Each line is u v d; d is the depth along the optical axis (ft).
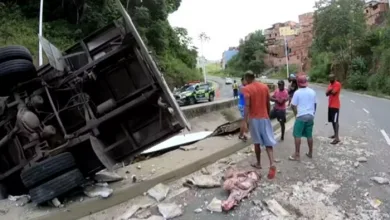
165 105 20.68
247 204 17.75
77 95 20.21
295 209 16.78
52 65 18.97
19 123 19.43
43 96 20.62
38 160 19.24
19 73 19.21
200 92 106.52
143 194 19.93
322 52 212.02
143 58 20.25
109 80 20.81
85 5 94.12
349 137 33.55
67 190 17.79
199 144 29.73
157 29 124.47
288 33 336.29
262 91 21.61
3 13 86.89
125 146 21.11
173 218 16.69
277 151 28.12
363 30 164.76
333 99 30.30
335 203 17.40
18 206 18.39
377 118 48.57
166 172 21.83
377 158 25.35
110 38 21.58
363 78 146.20
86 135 19.40
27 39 79.25
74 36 92.79
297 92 25.11
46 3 97.50
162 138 20.94
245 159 26.11
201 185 20.22
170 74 132.05
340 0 166.91
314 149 28.43
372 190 18.93
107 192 18.79
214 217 16.55
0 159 21.35
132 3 109.29
